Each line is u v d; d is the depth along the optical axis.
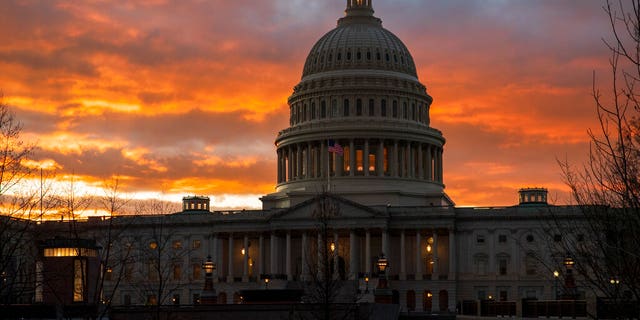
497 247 172.50
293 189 195.75
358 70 199.50
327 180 189.50
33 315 90.75
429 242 175.38
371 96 197.50
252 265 182.12
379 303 105.12
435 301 170.38
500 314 118.81
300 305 87.31
